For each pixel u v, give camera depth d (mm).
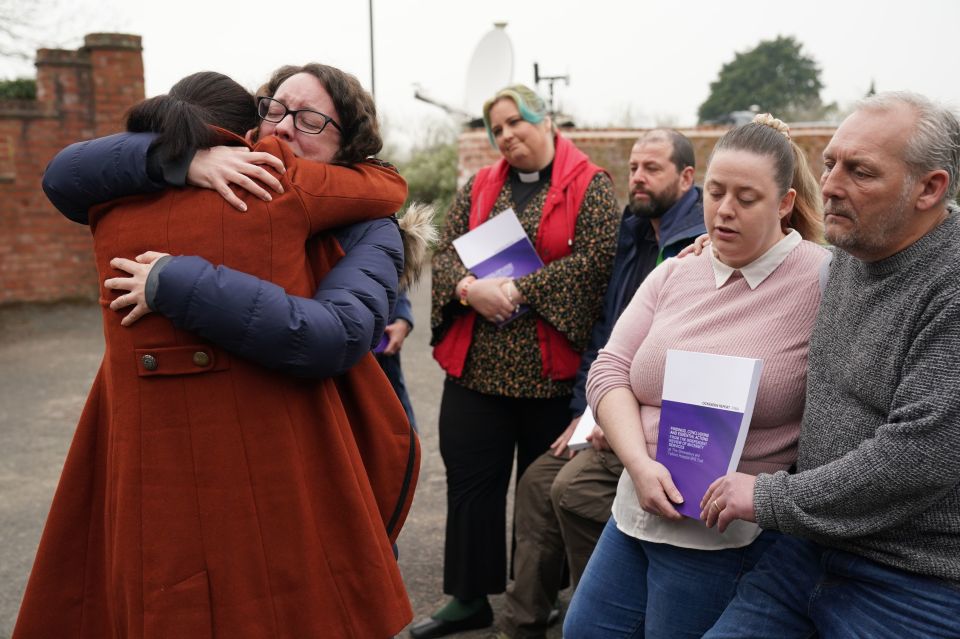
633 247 2832
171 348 1662
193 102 1857
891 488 1486
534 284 2908
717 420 1790
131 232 1690
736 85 55812
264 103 1958
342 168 1868
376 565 1819
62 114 9461
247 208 1688
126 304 1653
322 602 1763
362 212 1874
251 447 1696
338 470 1794
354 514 1802
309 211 1751
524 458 3230
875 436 1535
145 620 1686
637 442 1938
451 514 3072
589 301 2979
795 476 1621
